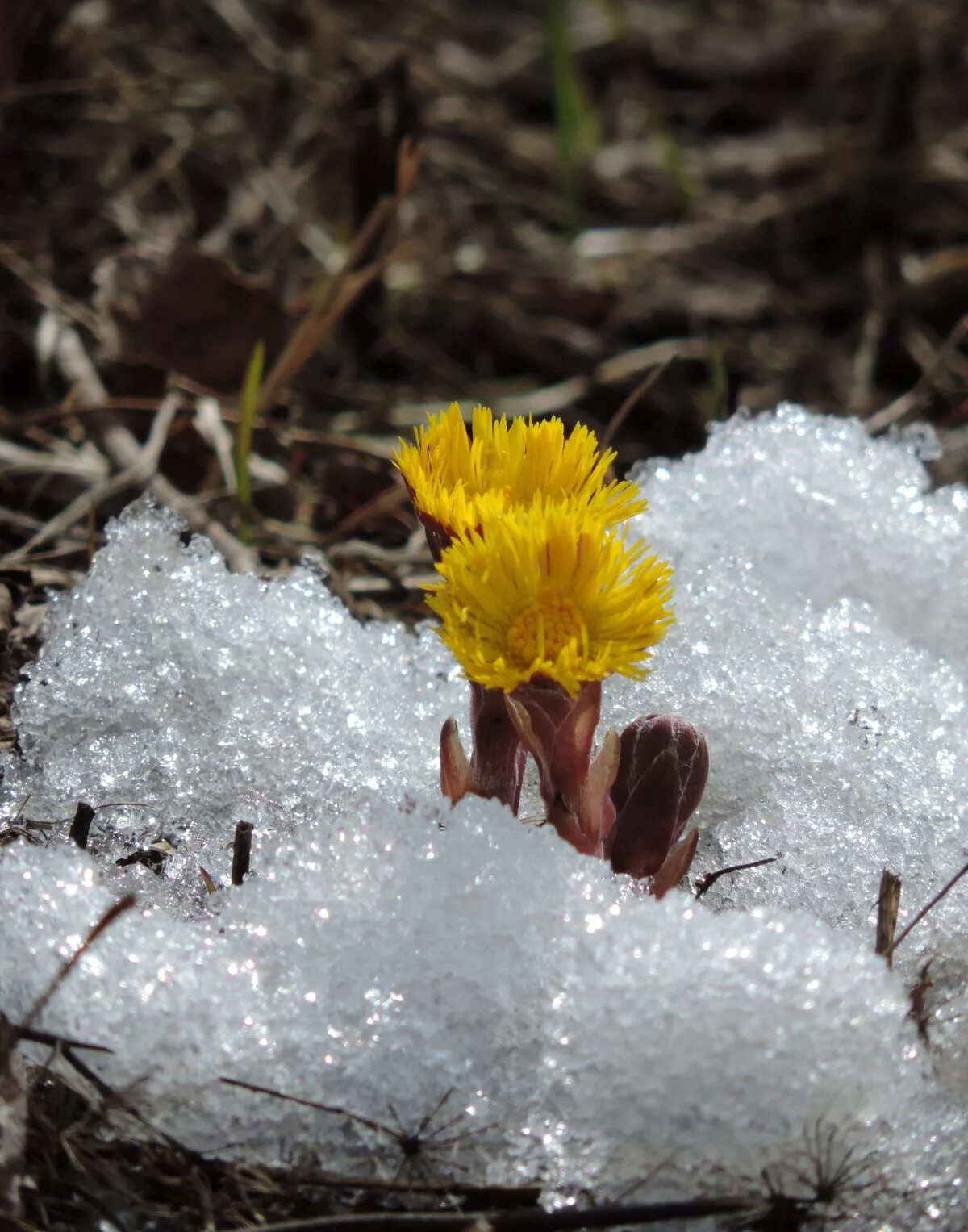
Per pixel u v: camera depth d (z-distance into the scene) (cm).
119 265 60
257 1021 44
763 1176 43
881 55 92
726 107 93
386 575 54
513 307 77
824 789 47
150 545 50
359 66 86
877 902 46
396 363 72
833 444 52
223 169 78
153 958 44
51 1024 44
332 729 48
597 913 44
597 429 70
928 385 60
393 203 60
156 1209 43
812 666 49
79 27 77
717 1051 43
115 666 48
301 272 73
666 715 46
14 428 57
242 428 54
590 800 44
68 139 74
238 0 87
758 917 44
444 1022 44
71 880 45
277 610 49
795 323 78
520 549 42
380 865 45
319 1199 43
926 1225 43
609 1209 43
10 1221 43
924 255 82
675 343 76
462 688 49
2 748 48
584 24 97
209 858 47
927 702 48
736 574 50
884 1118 43
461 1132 43
